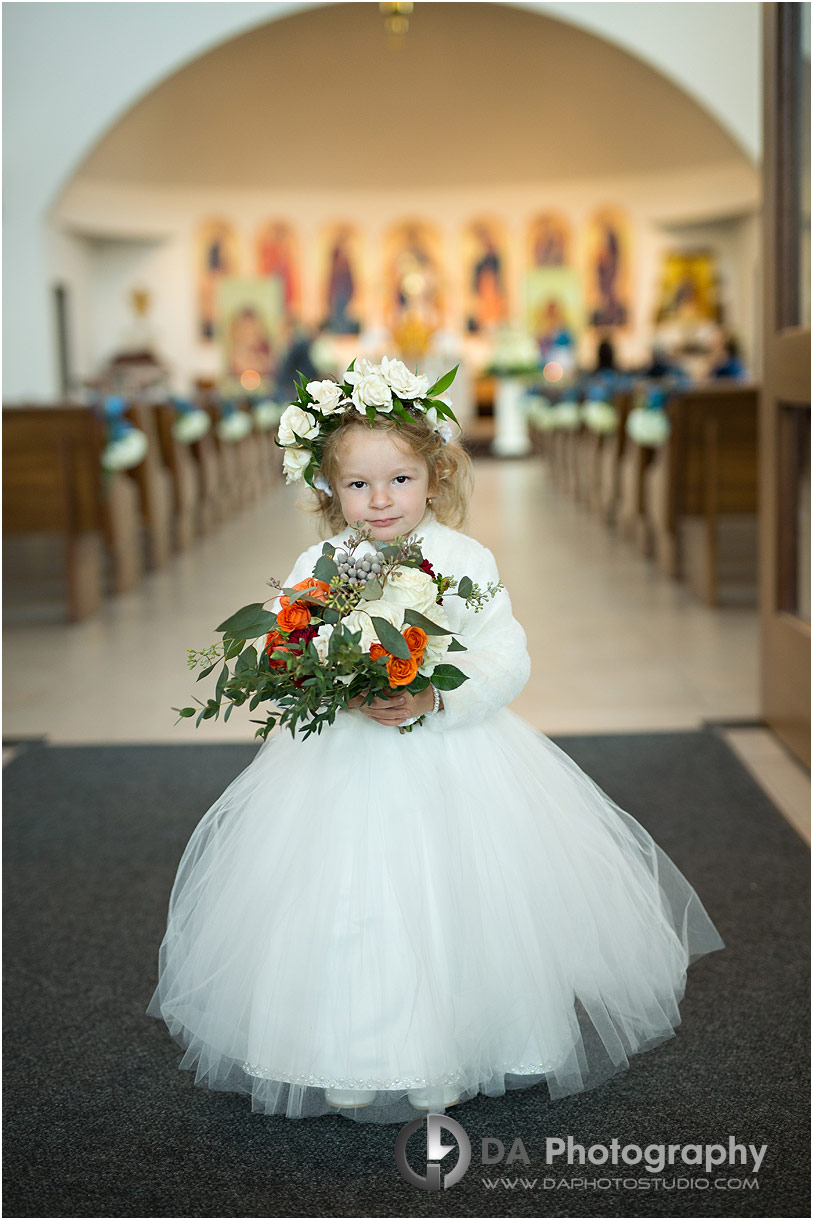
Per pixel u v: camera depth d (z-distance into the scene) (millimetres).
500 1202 1631
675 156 16750
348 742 1768
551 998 1755
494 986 1710
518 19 14320
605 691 4301
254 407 11695
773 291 3566
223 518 9711
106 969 2344
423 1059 1670
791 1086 1894
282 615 1612
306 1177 1692
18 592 6602
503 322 18469
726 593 6105
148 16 12250
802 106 3447
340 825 1726
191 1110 1872
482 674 1768
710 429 5570
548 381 15523
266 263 18281
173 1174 1704
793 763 3459
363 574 1641
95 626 5641
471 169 17875
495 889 1729
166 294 18031
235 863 1809
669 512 5965
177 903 1912
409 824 1714
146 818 3146
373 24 14758
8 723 4070
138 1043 2080
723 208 16734
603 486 8984
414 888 1688
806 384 3219
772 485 3648
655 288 18062
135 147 16141
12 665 4895
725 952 2342
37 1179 1695
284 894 1729
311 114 16812
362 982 1681
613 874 1869
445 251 18438
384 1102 1786
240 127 16828
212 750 3732
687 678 4453
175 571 7195
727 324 17844
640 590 6219
